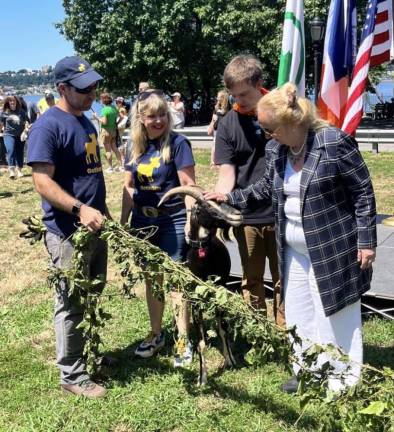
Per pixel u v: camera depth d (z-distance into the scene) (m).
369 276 3.30
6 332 4.85
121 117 13.68
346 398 2.81
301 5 5.32
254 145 3.78
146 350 4.26
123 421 3.50
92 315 3.56
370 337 4.45
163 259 3.33
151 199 3.99
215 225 3.65
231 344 4.39
